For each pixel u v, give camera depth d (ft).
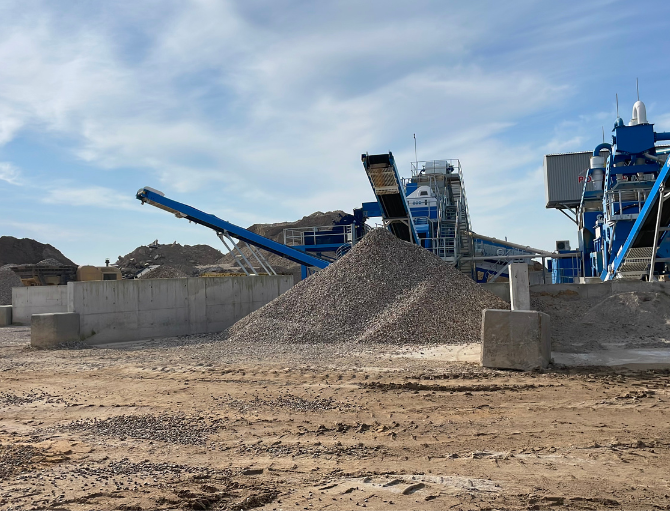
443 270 57.06
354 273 58.13
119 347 54.60
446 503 14.83
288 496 15.76
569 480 16.61
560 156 132.36
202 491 16.37
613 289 56.39
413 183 109.19
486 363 35.68
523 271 48.14
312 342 50.06
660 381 30.89
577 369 34.58
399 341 47.42
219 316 67.62
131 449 21.29
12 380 37.09
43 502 15.65
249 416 25.84
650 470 17.39
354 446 20.95
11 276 144.46
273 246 94.99
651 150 76.38
